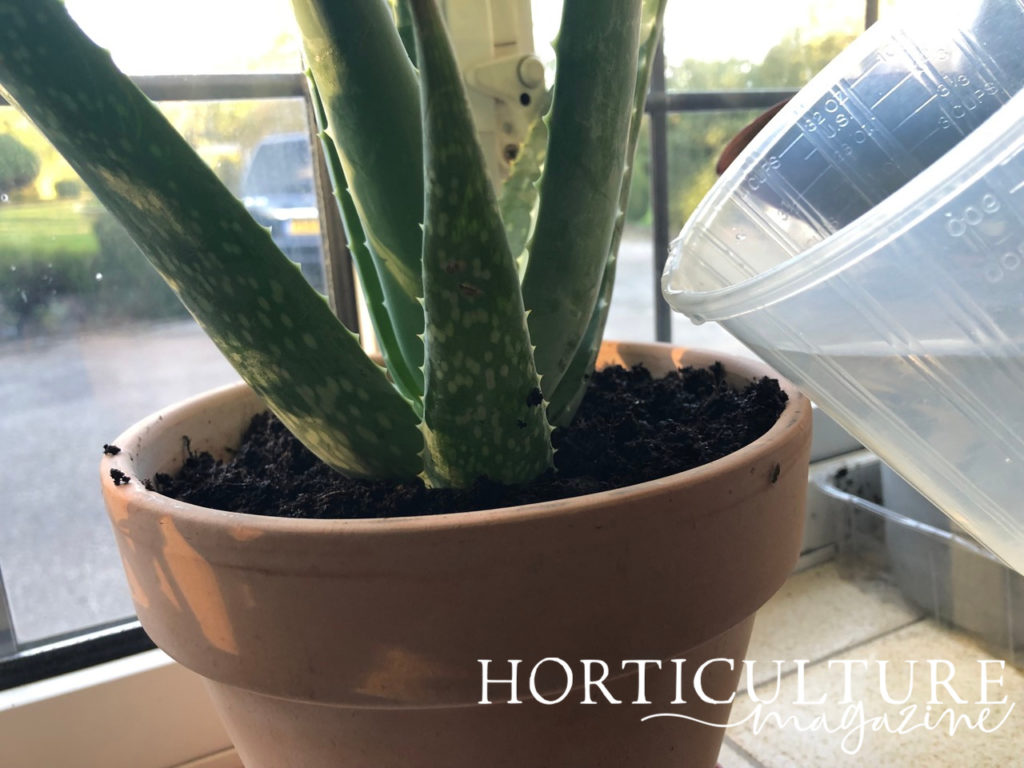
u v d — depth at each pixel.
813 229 0.29
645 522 0.20
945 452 0.22
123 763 0.36
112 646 0.37
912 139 0.29
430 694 0.20
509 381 0.22
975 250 0.19
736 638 0.25
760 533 0.23
